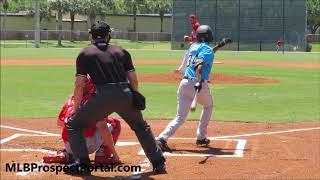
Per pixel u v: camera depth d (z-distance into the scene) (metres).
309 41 126.62
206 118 14.36
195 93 13.52
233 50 102.06
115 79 10.64
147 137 11.25
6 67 48.62
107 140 12.01
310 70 48.75
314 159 12.77
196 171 11.51
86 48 10.73
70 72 43.56
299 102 25.75
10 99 26.50
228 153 13.52
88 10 128.00
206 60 13.45
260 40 101.81
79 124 11.02
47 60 60.56
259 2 101.38
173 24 102.19
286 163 12.34
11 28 136.12
